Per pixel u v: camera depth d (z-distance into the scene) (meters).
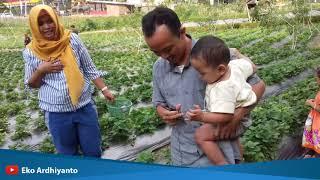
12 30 56.47
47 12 5.08
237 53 3.84
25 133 9.48
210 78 3.45
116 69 19.67
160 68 3.81
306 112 8.59
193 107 3.65
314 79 12.05
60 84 5.27
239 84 3.49
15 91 16.11
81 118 5.48
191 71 3.62
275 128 7.66
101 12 73.19
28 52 5.28
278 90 12.50
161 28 3.26
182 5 40.91
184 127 3.76
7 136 9.81
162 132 8.77
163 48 3.34
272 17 21.92
